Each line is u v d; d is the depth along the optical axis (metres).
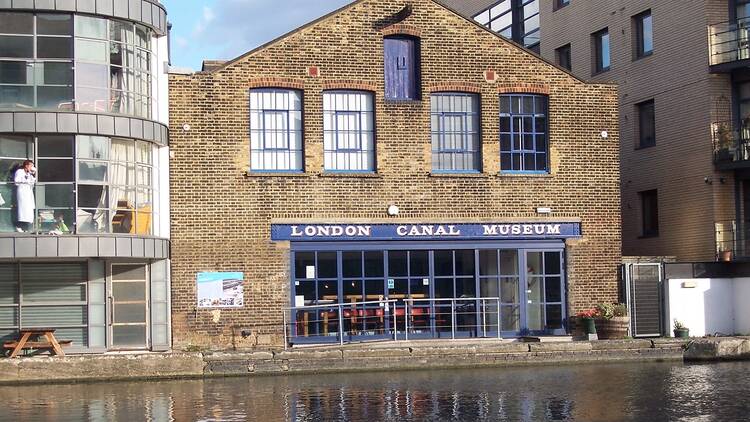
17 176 22.17
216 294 24.39
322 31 25.47
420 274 25.88
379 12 25.89
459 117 26.48
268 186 24.91
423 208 25.91
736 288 27.67
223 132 24.69
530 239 26.58
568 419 15.55
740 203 28.61
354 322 25.34
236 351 22.80
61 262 23.23
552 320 26.64
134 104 23.41
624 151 32.12
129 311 23.78
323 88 25.44
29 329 22.61
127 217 23.20
